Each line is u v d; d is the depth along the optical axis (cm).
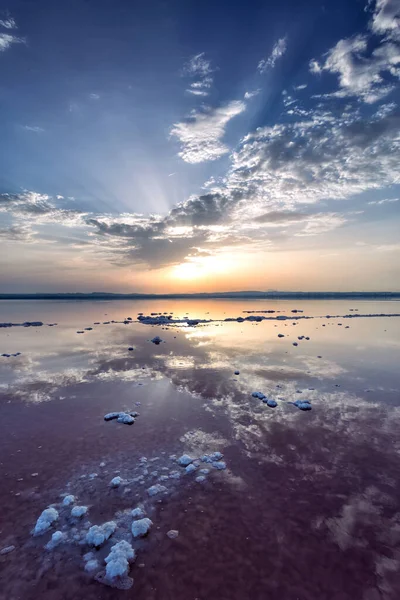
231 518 620
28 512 635
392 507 648
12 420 1050
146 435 952
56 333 3011
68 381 1459
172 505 658
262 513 632
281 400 1225
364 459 822
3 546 554
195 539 568
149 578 494
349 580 490
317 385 1398
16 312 5691
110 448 879
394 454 845
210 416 1084
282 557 530
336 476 751
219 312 5731
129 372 1603
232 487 713
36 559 529
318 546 552
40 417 1074
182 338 2711
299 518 618
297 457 833
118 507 652
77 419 1060
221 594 469
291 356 1969
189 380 1469
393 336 2736
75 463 806
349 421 1041
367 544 556
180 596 466
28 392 1316
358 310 5953
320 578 493
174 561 524
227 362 1811
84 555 537
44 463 805
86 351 2130
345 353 2058
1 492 693
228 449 875
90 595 468
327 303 8850
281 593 470
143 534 577
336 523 604
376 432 966
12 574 501
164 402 1208
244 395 1280
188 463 803
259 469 781
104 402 1206
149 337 2770
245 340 2588
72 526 600
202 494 691
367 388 1357
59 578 496
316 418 1065
